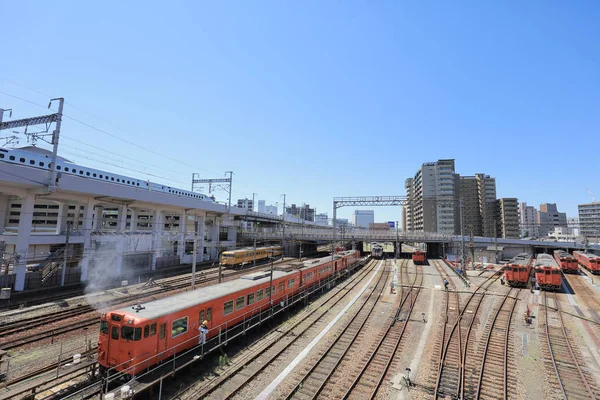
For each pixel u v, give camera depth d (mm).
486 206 137125
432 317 23969
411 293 32156
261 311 21141
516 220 127125
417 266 54375
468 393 13234
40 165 38062
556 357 17062
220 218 63688
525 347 18375
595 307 27859
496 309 26453
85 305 25734
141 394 12008
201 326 15000
